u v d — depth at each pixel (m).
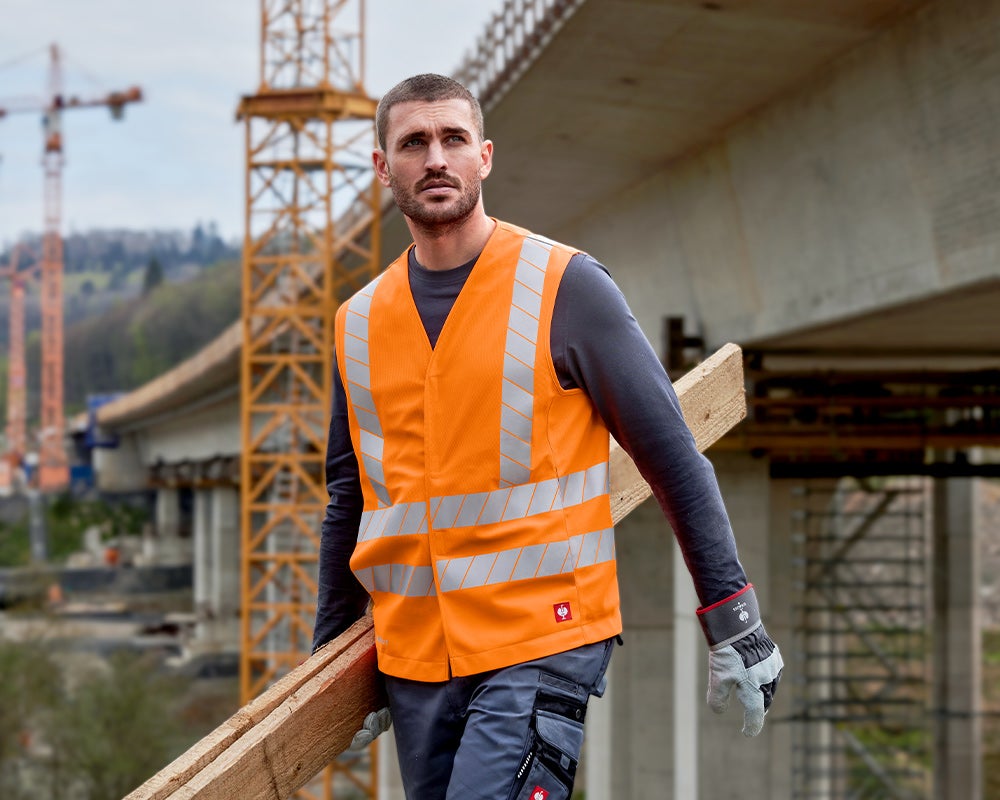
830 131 11.05
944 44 8.96
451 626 1.96
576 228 19.80
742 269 13.70
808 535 22.45
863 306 10.91
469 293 2.03
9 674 33.56
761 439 14.37
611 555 2.03
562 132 14.06
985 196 8.84
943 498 27.53
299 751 1.96
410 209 2.02
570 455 1.99
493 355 1.99
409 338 2.07
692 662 15.55
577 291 2.00
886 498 22.78
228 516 62.19
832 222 11.30
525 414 1.97
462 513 1.98
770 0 9.45
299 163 29.20
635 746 20.28
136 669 33.97
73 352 172.88
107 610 74.56
